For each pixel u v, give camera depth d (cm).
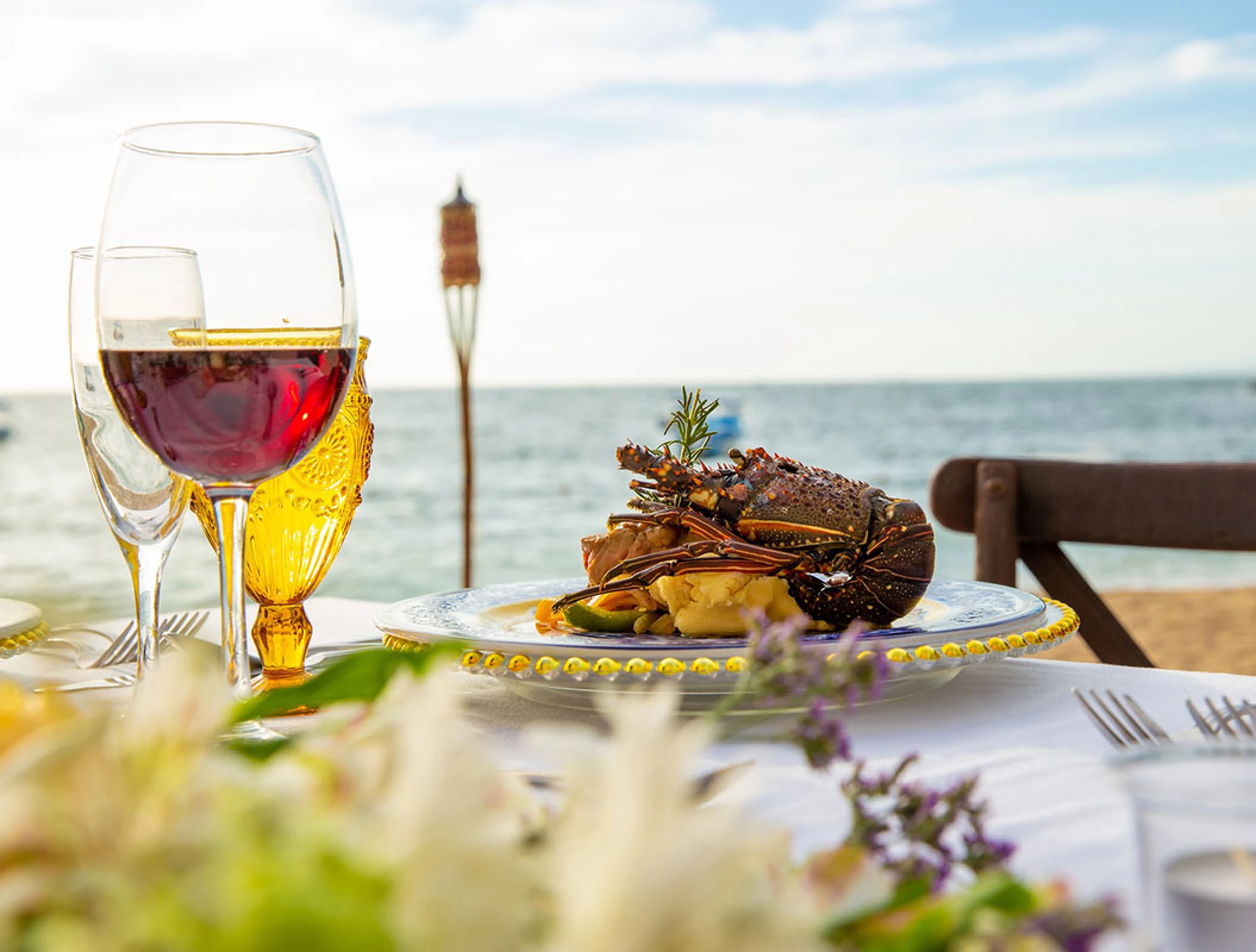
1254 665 1108
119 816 31
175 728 34
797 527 129
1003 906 35
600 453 2984
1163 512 222
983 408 4481
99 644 134
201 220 80
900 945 35
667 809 31
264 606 108
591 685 93
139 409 80
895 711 96
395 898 29
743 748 82
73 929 28
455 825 32
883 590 126
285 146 83
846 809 67
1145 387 4888
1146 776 42
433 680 37
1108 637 223
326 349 83
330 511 106
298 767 34
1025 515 232
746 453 141
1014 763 78
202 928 26
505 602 136
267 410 80
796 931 31
